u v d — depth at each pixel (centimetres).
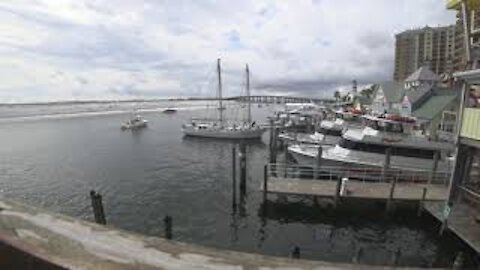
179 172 3403
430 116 4541
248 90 6525
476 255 1605
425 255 1709
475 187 1769
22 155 4303
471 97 1772
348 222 2067
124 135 6325
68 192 2703
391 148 2655
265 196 2212
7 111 13788
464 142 1678
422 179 2466
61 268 253
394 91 6769
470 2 1603
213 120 7012
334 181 2381
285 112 7731
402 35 11981
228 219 2147
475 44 1617
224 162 3912
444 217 1683
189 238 1886
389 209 2066
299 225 2047
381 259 1678
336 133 3922
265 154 4484
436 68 10344
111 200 2506
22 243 276
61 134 6556
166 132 6769
